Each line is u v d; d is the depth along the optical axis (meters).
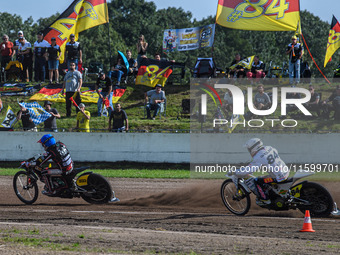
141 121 65.38
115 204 33.31
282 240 21.56
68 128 58.78
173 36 77.62
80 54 72.00
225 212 30.20
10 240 20.62
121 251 18.88
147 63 73.94
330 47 70.56
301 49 66.06
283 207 27.66
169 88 78.44
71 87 68.81
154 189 39.28
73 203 33.69
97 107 71.81
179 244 20.47
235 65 68.31
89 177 32.31
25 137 56.41
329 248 19.92
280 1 69.94
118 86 76.81
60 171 32.00
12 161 56.50
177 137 53.38
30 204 33.25
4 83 79.38
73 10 75.06
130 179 44.84
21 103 58.66
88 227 24.38
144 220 26.97
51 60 75.69
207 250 19.38
